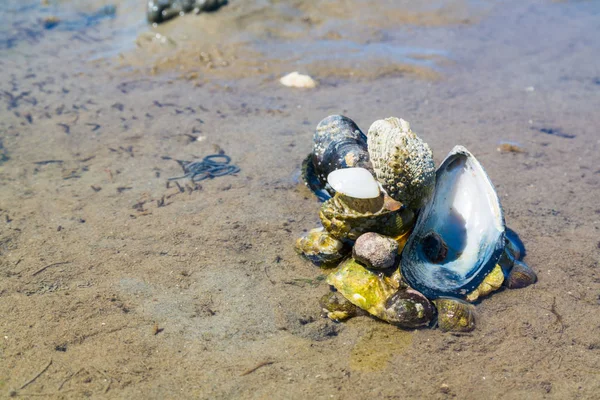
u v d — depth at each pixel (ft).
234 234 2.45
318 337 2.21
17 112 3.02
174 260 2.38
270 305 2.27
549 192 2.64
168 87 3.22
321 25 3.91
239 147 2.82
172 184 2.64
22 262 2.37
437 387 2.13
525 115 3.06
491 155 2.81
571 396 2.12
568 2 4.54
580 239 2.47
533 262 2.40
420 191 2.25
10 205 2.55
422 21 4.09
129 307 2.27
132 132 2.90
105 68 3.47
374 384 2.13
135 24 4.02
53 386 2.11
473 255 2.32
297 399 2.10
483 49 3.77
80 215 2.52
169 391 2.11
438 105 3.11
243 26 3.77
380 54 3.59
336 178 2.26
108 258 2.38
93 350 2.18
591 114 3.09
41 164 2.72
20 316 2.24
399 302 2.22
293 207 2.55
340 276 2.26
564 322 2.26
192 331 2.22
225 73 3.36
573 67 3.57
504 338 2.22
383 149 2.24
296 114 3.03
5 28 4.09
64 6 4.50
